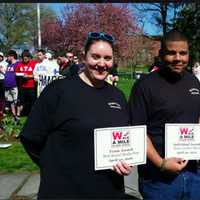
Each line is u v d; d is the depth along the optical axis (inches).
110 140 113.0
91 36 114.3
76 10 2191.2
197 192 135.6
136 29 2224.4
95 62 112.8
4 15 2174.0
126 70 2518.5
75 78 115.3
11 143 381.1
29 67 524.4
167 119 131.0
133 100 133.0
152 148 130.2
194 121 133.3
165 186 132.3
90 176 111.6
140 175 136.5
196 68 514.6
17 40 2201.0
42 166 114.6
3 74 549.0
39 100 115.3
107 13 2171.5
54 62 534.9
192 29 1158.3
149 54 2386.8
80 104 112.1
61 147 112.7
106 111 113.6
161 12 1454.2
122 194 117.4
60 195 111.5
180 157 130.7
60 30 2202.3
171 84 132.3
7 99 513.7
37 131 114.3
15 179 265.9
